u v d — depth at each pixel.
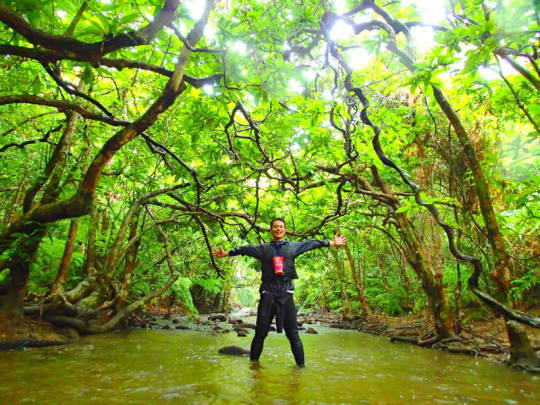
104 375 3.43
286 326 4.25
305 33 3.55
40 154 5.98
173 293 11.13
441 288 5.92
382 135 4.74
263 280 4.41
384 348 5.71
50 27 3.00
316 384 3.26
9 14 2.32
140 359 4.29
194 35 2.93
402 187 6.34
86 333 6.09
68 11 2.49
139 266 8.87
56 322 5.58
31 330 5.14
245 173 6.06
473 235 6.00
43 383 3.09
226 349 4.83
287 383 3.27
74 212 4.16
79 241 7.79
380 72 5.74
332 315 13.38
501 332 5.85
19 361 4.00
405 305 10.19
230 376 3.50
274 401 2.70
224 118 4.39
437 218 4.18
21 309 5.21
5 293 5.16
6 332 4.85
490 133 5.89
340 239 4.75
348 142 4.54
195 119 3.80
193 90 3.82
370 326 8.88
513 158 6.14
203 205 6.74
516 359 4.13
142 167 6.52
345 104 4.17
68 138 5.30
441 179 6.37
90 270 6.37
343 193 7.15
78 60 2.58
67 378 3.28
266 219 7.75
